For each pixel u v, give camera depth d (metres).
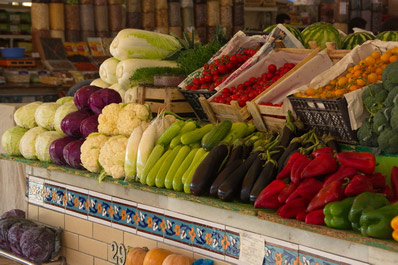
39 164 3.97
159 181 3.05
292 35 3.85
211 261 2.93
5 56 7.85
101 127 3.57
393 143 2.63
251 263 2.78
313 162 2.51
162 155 3.15
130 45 4.54
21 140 4.16
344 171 2.44
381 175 2.48
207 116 3.75
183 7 8.19
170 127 3.16
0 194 5.25
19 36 8.29
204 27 8.28
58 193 3.96
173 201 3.15
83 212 3.76
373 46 3.26
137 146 3.23
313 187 2.45
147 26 8.03
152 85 4.02
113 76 4.70
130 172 3.23
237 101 3.38
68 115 3.90
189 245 3.08
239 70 3.72
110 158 3.32
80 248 3.81
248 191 2.67
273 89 3.33
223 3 8.27
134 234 3.40
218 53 4.08
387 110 2.67
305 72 3.41
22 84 7.57
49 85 7.64
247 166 2.79
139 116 3.47
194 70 4.09
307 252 2.56
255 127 3.34
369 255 2.33
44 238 3.81
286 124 2.94
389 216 2.17
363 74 2.94
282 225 2.65
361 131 2.79
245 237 2.80
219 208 2.92
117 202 3.50
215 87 3.69
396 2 9.29
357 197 2.27
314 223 2.36
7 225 3.98
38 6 7.79
